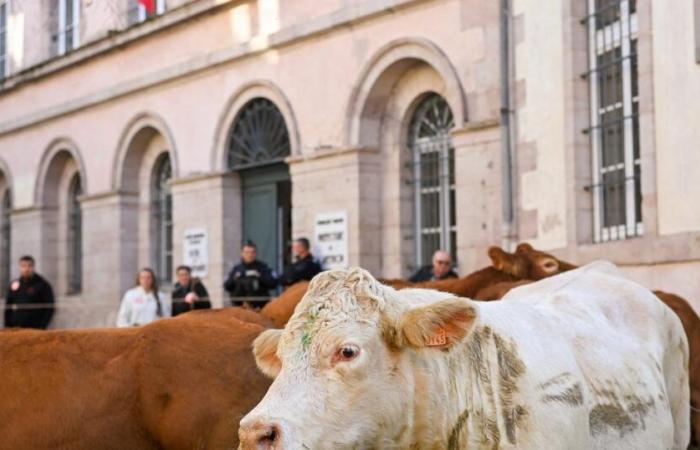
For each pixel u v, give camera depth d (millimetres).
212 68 18969
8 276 26562
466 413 4328
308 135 16953
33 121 24141
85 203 22531
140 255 21797
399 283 8773
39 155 24234
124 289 21609
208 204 19031
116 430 5477
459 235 14461
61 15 21797
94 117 22406
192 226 19422
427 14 15008
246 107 18609
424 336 4039
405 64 15648
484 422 4344
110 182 21875
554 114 12789
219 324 5879
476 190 14195
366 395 3980
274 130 18062
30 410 5414
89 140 22562
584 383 4707
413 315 4039
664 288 11000
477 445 4324
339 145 16344
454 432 4301
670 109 10938
